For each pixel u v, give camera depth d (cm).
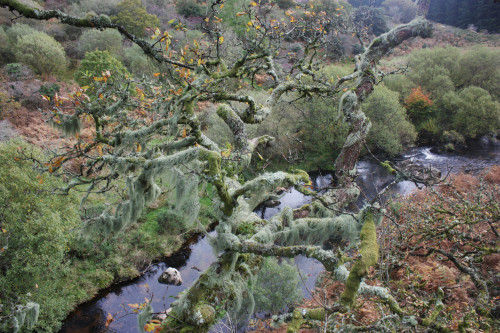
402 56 3033
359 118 838
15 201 891
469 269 627
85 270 1210
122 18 2359
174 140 541
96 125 490
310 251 419
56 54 2131
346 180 740
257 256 615
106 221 551
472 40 3064
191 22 2586
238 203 492
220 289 484
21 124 1722
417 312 574
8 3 297
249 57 621
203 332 464
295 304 960
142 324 475
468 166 1981
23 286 888
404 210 895
